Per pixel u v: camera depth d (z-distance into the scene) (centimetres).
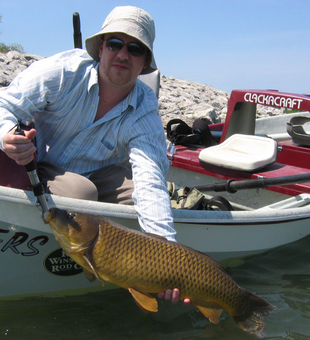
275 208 177
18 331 119
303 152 213
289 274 163
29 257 128
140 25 129
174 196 183
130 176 149
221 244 164
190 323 127
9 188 117
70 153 142
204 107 500
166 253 102
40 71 129
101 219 101
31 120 135
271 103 218
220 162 208
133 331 122
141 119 137
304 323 128
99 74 135
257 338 121
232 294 110
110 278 101
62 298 139
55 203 119
